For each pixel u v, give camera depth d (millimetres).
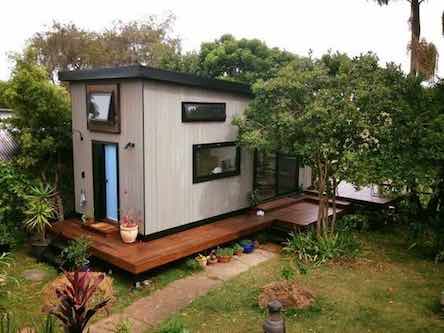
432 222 7715
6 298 5633
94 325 4949
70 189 8992
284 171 10305
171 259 6461
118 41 19500
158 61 16922
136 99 6699
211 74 14945
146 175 6832
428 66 12750
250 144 7734
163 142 7059
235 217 8773
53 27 17562
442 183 7543
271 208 9305
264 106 7695
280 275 6395
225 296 5695
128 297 5738
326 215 7566
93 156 7770
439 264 6984
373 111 6648
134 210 7059
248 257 7438
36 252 7188
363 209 9633
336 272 6555
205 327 4848
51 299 5234
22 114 8117
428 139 6523
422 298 5613
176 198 7457
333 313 5145
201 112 7734
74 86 7930
